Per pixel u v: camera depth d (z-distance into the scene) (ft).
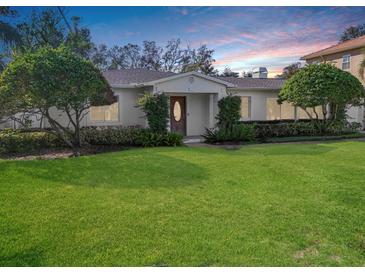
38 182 24.12
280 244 14.02
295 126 62.08
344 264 12.50
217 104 56.24
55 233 15.10
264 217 17.12
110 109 54.90
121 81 56.65
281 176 26.27
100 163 31.07
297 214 17.61
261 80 75.15
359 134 62.75
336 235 15.01
